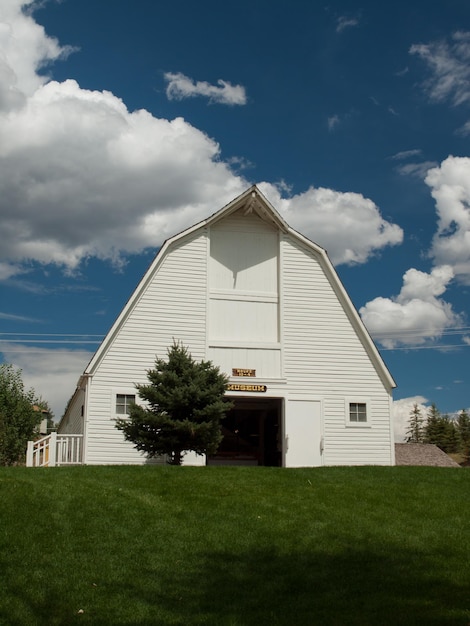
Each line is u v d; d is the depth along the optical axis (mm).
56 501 16688
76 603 11945
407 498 18625
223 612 11703
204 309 29172
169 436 23484
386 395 30188
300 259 30484
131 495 17625
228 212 29812
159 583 12883
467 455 90812
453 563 13961
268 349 29406
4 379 55469
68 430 42469
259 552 14422
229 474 20578
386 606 11789
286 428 28969
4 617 11367
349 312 30438
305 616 11492
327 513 16984
